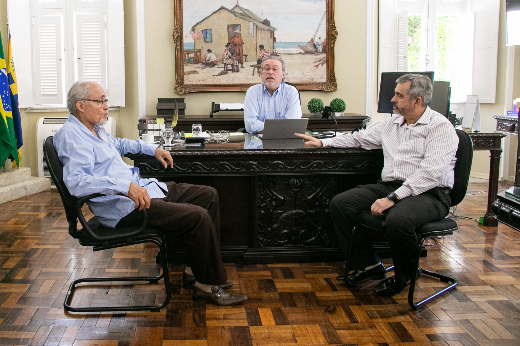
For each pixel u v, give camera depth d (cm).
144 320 243
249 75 569
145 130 381
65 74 587
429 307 258
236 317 247
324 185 320
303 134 342
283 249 324
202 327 236
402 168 279
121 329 233
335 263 324
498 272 308
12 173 535
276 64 406
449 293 276
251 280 295
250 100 421
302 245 326
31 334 227
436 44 610
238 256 322
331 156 308
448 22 621
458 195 274
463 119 428
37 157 583
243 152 301
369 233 333
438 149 267
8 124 513
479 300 266
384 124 301
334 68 581
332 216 288
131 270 311
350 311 254
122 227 248
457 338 225
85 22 571
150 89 570
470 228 409
